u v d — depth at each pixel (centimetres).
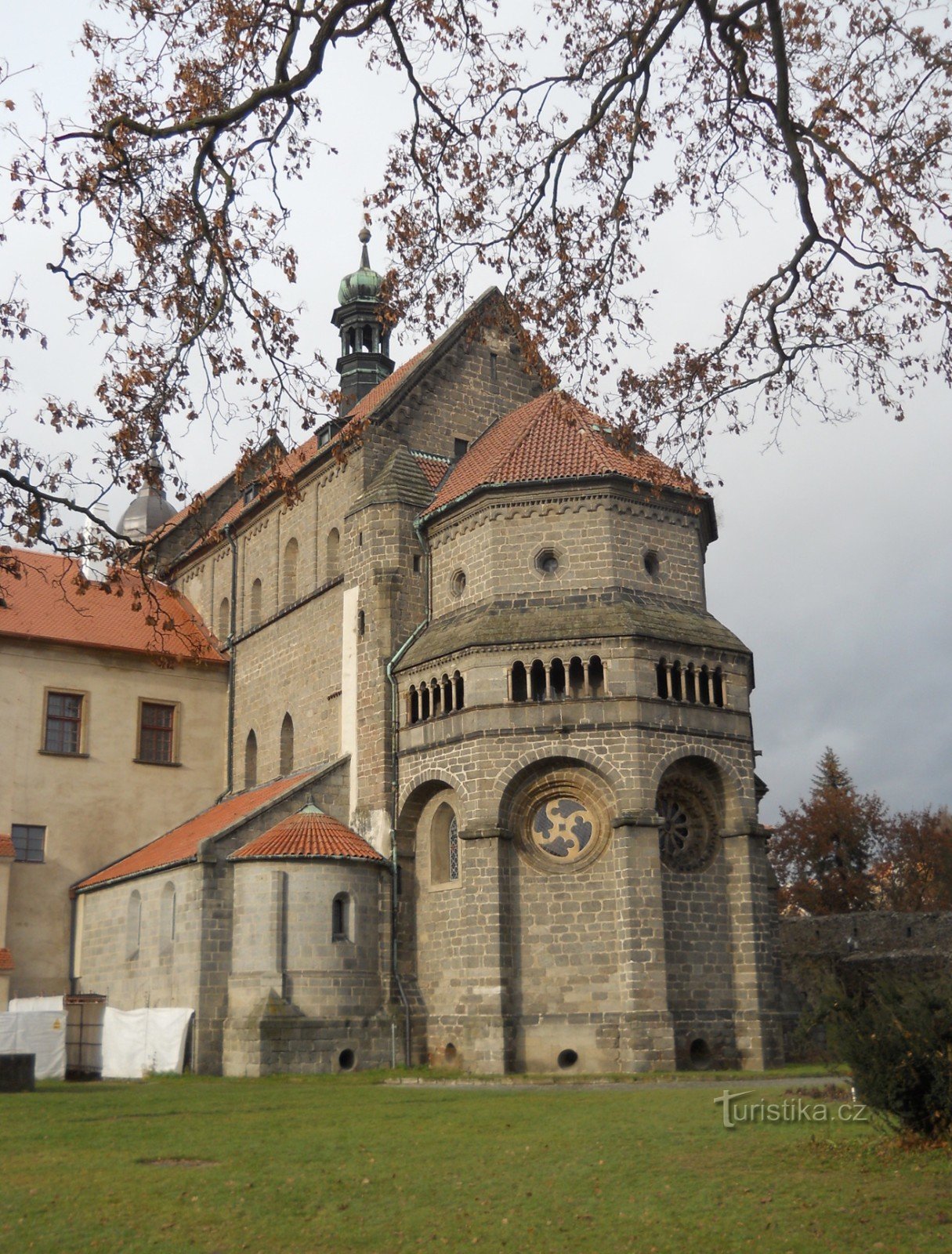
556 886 4391
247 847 4728
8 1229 1766
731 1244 1589
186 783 6172
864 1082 2086
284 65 2052
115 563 2370
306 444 6262
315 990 4516
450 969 4594
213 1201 1906
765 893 4516
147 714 6194
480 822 4422
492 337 5853
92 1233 1744
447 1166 2106
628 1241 1628
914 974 2320
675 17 2078
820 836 9744
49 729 5938
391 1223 1766
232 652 6344
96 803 5947
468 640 4588
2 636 5856
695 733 4512
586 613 4575
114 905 5466
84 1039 5041
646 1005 4159
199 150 2073
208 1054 4572
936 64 2167
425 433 5575
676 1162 2055
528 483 4759
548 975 4325
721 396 2370
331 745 5309
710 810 4588
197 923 4712
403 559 5131
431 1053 4584
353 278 6931
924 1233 1584
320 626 5531
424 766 4725
